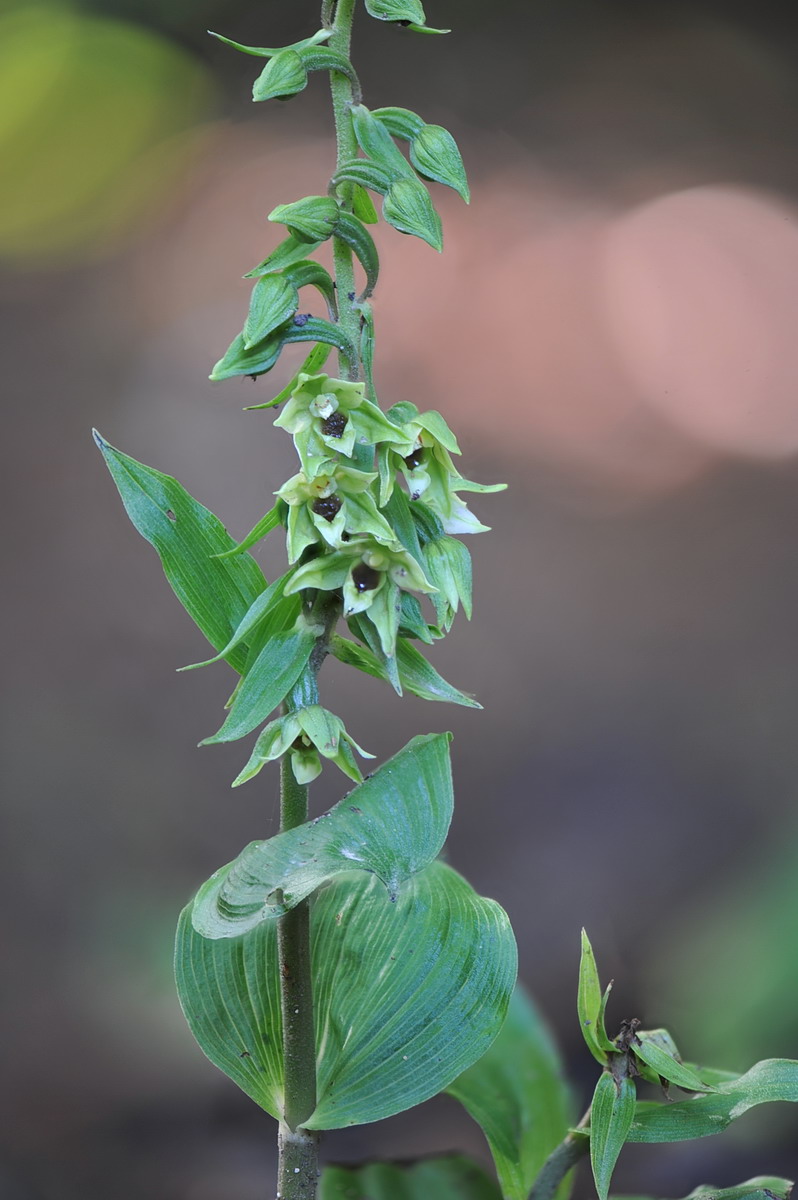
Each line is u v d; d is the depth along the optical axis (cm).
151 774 133
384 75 284
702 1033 94
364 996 67
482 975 67
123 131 256
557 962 110
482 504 187
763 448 203
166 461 182
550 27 300
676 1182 83
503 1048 71
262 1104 67
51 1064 97
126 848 123
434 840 63
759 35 301
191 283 224
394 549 64
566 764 141
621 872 122
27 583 160
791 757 140
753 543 183
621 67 290
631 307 227
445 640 159
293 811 65
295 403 64
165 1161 89
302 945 66
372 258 64
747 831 127
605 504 190
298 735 65
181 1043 100
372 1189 70
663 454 202
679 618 167
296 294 64
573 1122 70
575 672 156
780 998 92
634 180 259
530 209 250
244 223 237
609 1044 65
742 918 103
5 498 173
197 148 256
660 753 142
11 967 107
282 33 271
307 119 267
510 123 274
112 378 201
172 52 265
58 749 135
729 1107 66
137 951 110
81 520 171
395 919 67
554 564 176
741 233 243
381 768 63
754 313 227
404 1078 66
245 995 67
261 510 175
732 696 152
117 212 241
